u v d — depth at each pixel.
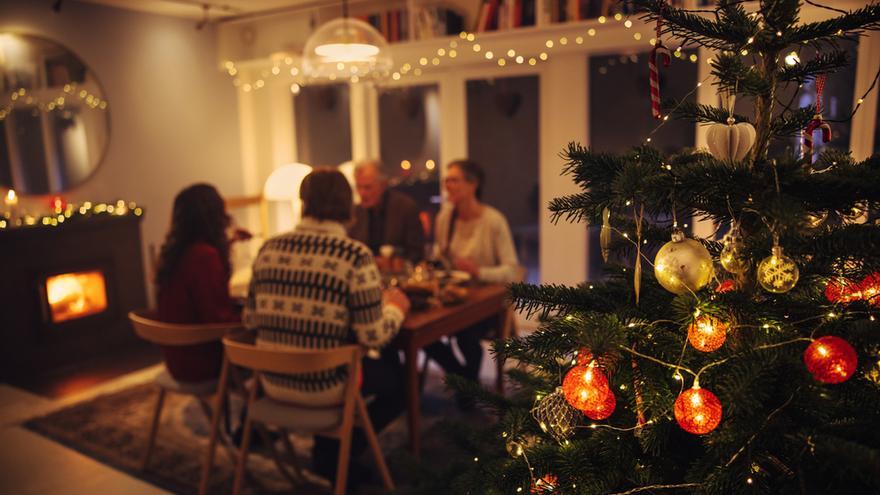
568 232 4.45
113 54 4.80
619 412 1.00
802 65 0.94
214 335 2.35
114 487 2.58
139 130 5.00
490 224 3.23
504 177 4.68
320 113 5.60
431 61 4.68
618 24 3.64
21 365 4.00
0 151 4.17
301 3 4.92
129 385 3.77
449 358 3.19
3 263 3.89
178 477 2.63
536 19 3.97
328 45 3.24
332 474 2.46
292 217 5.89
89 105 4.65
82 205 4.59
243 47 5.66
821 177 0.79
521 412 1.06
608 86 4.18
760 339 0.83
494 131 4.67
